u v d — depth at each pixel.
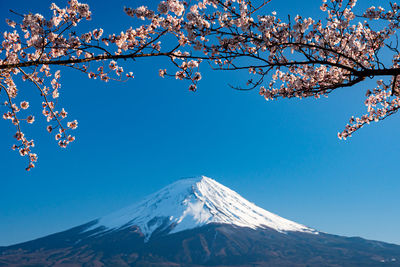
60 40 5.69
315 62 5.67
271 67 6.26
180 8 5.55
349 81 6.45
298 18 6.55
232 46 6.09
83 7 5.68
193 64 6.46
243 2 5.77
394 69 5.50
